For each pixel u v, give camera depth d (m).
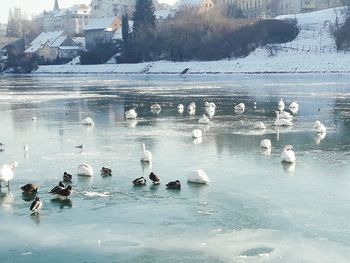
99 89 104.38
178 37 169.62
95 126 51.38
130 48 183.62
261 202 25.03
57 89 106.75
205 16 171.62
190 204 24.91
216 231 21.36
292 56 142.00
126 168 32.38
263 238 20.52
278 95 81.94
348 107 64.50
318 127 45.56
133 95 88.19
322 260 18.47
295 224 21.98
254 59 149.75
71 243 20.39
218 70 148.88
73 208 24.59
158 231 21.48
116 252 19.48
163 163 33.69
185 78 137.75
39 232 21.58
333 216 22.88
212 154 36.44
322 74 127.38
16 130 48.91
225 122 53.59
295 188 27.36
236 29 162.88
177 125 51.69
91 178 30.05
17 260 18.95
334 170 31.19
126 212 23.89
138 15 188.50
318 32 157.12
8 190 27.75
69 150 38.38
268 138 43.00
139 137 44.00
